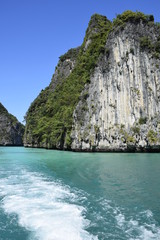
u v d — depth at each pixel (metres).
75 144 53.03
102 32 64.44
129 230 8.60
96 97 53.62
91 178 18.27
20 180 17.80
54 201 12.07
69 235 8.10
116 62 52.22
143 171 21.30
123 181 17.00
